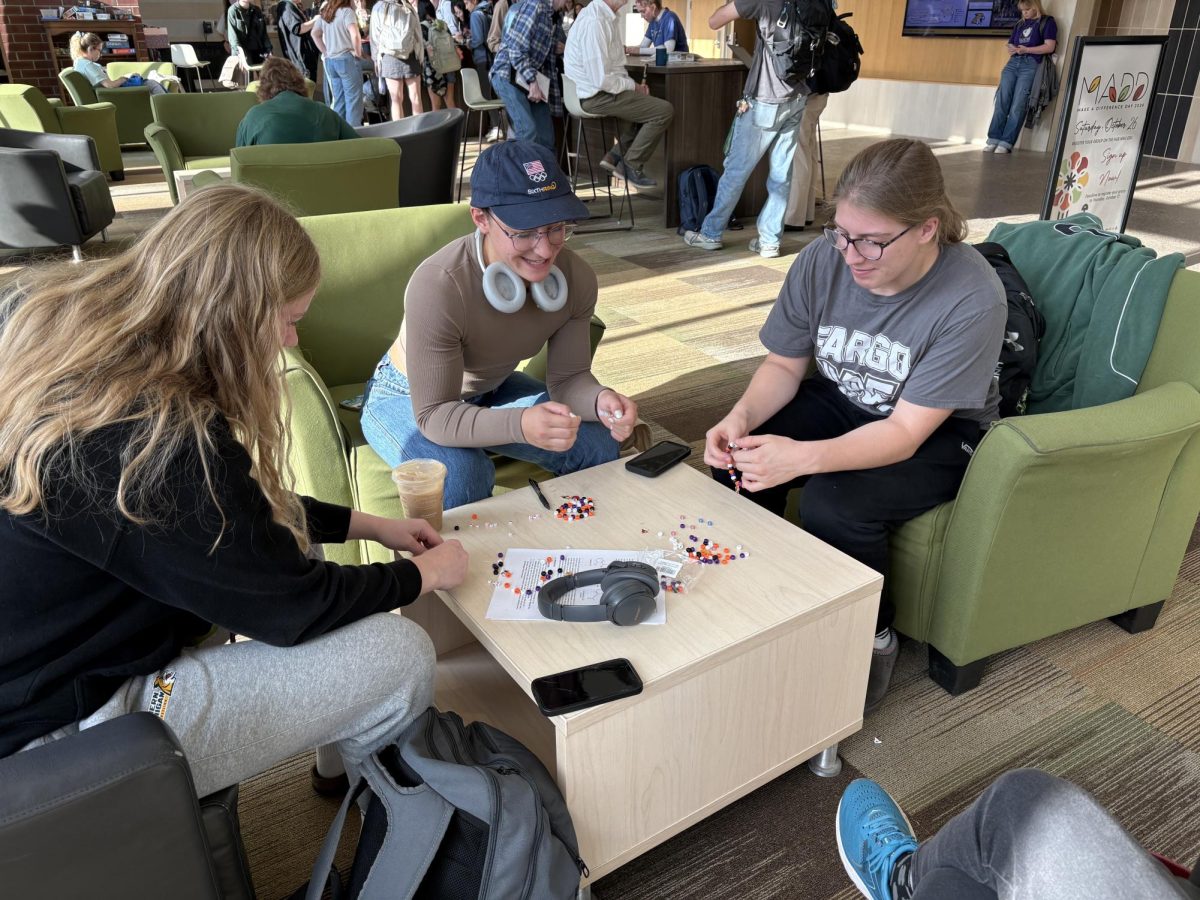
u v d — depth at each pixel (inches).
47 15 366.3
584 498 67.6
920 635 73.2
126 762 34.4
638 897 56.5
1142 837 60.1
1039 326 77.3
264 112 146.2
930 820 61.6
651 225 223.1
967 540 66.9
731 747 56.0
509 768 47.1
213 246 40.3
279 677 45.4
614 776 50.4
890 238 61.1
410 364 69.4
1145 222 212.5
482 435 67.8
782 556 60.4
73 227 189.5
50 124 247.0
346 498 75.6
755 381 78.2
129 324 39.5
